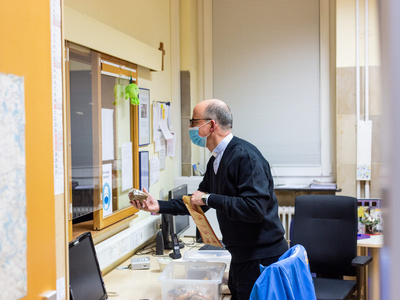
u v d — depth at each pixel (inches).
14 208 41.1
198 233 143.7
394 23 10.1
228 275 106.3
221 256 115.1
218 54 188.9
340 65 168.7
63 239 51.9
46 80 47.2
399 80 9.9
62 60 52.2
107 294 97.6
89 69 101.8
